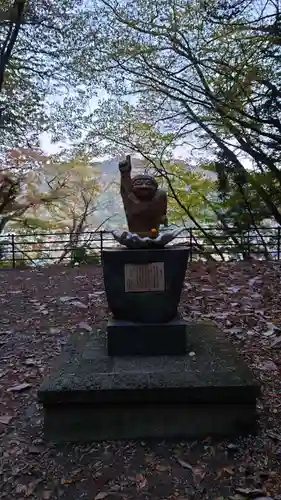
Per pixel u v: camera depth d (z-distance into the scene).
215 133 10.11
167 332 3.79
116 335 3.81
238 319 5.81
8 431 3.41
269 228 10.70
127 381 3.25
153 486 2.72
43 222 12.59
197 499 2.60
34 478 2.83
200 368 3.48
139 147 10.94
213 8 7.77
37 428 3.44
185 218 12.40
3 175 11.51
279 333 5.25
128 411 3.20
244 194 10.87
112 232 4.02
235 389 3.15
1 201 11.73
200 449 3.08
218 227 11.27
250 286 7.43
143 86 10.30
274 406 3.63
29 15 9.87
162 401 3.16
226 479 2.76
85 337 4.46
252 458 2.96
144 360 3.69
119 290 3.79
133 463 2.95
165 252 3.73
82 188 13.31
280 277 7.99
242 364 3.58
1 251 11.06
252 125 9.24
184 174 11.30
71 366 3.58
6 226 12.36
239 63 8.86
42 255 12.73
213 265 9.33
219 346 4.03
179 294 3.83
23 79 10.77
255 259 10.26
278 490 2.63
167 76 9.84
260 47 8.18
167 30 9.20
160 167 11.34
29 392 4.06
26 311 6.64
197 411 3.21
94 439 3.21
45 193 12.38
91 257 10.56
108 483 2.77
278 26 7.17
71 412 3.20
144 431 3.21
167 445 3.13
